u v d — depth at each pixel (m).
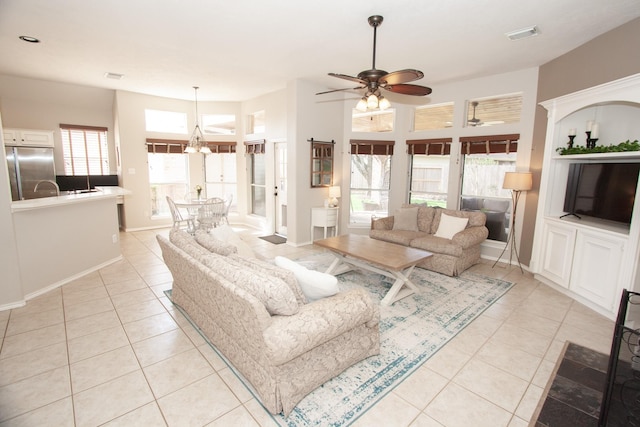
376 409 1.94
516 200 4.61
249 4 2.76
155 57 4.21
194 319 2.88
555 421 1.85
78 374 2.21
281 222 6.58
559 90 3.96
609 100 3.11
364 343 2.34
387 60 4.18
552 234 3.89
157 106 6.67
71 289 3.67
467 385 2.15
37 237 3.45
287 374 1.88
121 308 3.21
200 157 7.37
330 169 5.94
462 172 5.32
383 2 2.69
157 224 7.01
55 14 3.00
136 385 2.12
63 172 6.26
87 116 6.43
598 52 3.37
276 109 6.19
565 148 3.91
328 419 1.85
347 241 4.23
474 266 4.69
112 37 3.54
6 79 5.28
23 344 2.56
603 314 3.17
